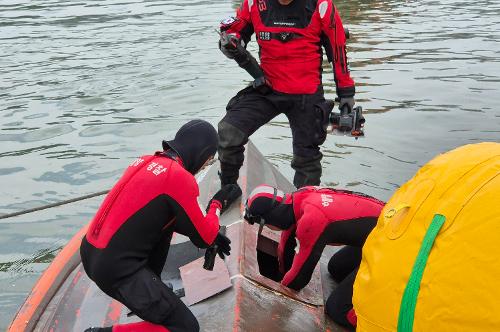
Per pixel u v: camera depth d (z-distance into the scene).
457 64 11.00
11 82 10.86
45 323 3.34
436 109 8.45
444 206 1.74
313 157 4.51
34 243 5.37
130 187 2.61
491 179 1.72
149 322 2.76
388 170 6.44
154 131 8.03
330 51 4.29
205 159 2.88
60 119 8.72
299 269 3.27
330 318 3.25
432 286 1.67
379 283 1.82
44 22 17.39
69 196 6.24
